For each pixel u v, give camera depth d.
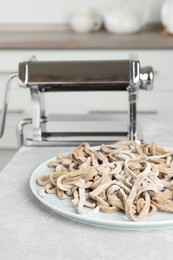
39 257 0.71
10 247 0.74
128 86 1.22
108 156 1.00
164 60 2.46
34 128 1.27
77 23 2.69
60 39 2.46
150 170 0.90
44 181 0.95
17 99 2.46
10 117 2.48
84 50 2.46
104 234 0.78
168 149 1.12
